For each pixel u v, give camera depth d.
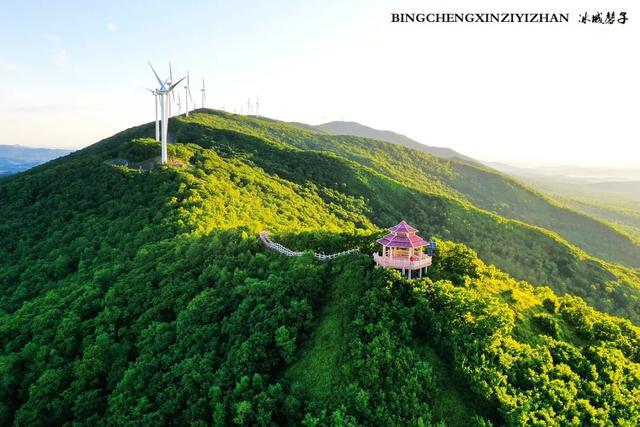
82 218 108.56
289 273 65.81
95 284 79.50
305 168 181.12
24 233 107.75
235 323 61.09
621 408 51.56
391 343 52.41
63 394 61.50
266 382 53.75
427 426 46.25
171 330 65.62
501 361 52.22
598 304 135.12
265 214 113.31
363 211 161.62
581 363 55.66
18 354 68.44
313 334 58.19
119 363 63.72
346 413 47.66
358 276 63.31
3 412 63.19
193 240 83.25
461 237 162.38
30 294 86.81
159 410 54.50
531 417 46.94
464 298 57.75
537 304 69.31
